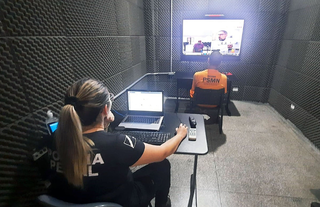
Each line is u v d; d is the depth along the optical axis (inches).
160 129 55.7
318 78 85.2
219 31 126.9
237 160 78.3
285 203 58.2
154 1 125.0
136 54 109.7
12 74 32.2
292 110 106.5
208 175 70.1
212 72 87.1
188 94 150.3
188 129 54.7
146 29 131.8
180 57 139.7
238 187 64.5
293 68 108.7
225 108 126.4
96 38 61.9
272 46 129.3
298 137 95.3
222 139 94.3
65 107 26.1
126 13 89.3
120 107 85.1
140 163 33.4
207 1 124.0
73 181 26.5
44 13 38.9
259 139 93.9
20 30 33.4
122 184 32.3
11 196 33.0
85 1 54.4
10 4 31.1
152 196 42.7
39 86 38.5
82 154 25.8
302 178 67.8
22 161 34.8
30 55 35.9
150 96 60.4
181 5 126.3
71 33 48.7
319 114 83.0
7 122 31.5
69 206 24.5
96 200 29.4
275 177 68.6
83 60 55.0
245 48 133.1
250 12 123.6
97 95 28.8
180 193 62.6
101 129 31.3
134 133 52.6
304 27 100.4
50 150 29.5
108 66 72.3
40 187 39.1
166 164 47.7
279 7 119.6
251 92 144.6
